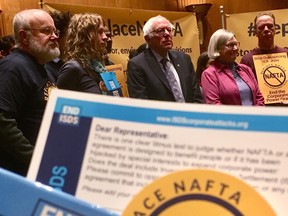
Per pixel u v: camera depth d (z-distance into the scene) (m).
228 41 3.02
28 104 2.16
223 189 0.50
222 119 0.55
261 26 3.64
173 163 0.54
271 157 0.53
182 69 2.96
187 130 0.55
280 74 3.64
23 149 2.04
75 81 2.29
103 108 0.58
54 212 0.53
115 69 3.62
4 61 2.14
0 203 0.55
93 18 2.38
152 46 2.90
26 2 4.69
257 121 0.54
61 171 0.57
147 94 2.85
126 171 0.55
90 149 0.57
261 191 0.52
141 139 0.56
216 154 0.54
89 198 0.55
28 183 0.55
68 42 2.41
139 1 5.58
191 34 5.06
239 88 3.00
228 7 6.07
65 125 0.59
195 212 0.50
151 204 0.51
